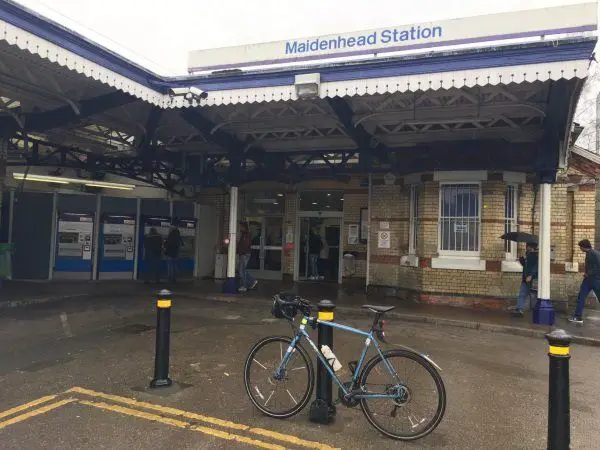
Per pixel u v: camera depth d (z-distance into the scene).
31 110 11.03
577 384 6.13
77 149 13.96
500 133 11.25
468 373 6.39
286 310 4.70
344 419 4.61
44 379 5.62
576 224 13.27
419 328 9.45
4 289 12.25
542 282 9.77
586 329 9.42
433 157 11.54
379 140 12.02
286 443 4.10
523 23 8.22
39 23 6.86
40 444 3.97
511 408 5.11
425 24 8.73
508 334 9.18
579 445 4.27
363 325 9.34
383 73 7.99
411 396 4.23
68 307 10.43
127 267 15.06
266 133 12.55
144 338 7.71
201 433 4.25
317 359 4.57
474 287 11.56
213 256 16.98
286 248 16.11
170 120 12.06
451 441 4.23
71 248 14.46
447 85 7.61
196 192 17.41
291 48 9.61
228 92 8.98
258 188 16.56
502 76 7.34
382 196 13.47
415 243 12.84
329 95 8.31
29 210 14.20
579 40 6.96
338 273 15.65
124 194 17.42
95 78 7.86
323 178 12.66
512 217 11.94
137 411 4.70
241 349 7.21
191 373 5.96
